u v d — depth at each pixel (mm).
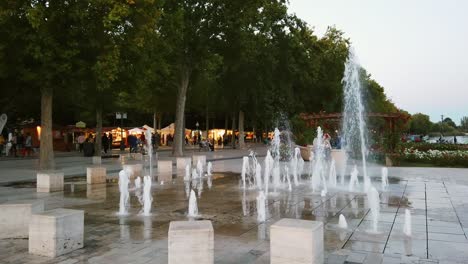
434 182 16516
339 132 30984
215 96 48406
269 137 67438
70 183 16656
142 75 22859
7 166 24625
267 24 37375
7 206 8086
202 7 29891
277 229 5891
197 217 9820
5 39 18531
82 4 18188
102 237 8000
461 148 33188
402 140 29141
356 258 6629
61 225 6934
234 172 21234
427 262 6430
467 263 6391
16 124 45281
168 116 69562
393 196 12953
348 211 10547
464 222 9164
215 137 68250
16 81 22000
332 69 52219
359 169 22469
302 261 5742
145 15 20188
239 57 33344
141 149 40781
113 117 68000
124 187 13039
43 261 6586
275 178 16672
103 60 19250
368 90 62094
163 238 7891
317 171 17938
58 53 18484
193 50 30797
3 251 7172
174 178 18484
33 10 17141
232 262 6473
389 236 8008
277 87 44219
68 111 47750
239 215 10039
